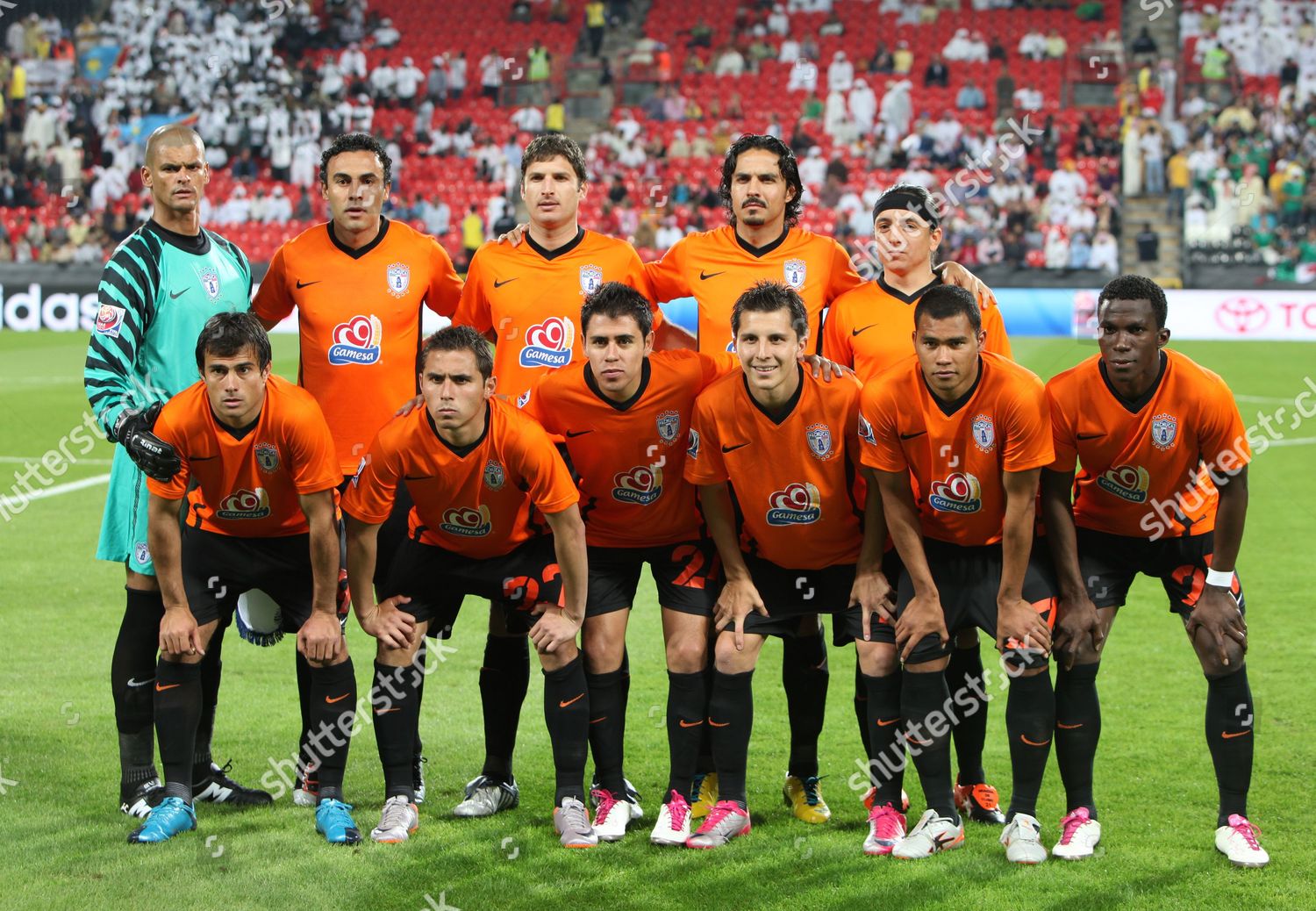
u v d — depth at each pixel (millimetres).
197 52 24531
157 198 4336
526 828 4098
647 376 4016
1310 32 25234
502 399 3971
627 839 4004
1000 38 26078
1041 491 3910
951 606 3955
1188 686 5602
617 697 4125
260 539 4113
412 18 27047
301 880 3635
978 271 20844
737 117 24641
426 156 24156
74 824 4055
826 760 4793
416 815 4098
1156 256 21188
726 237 4648
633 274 4613
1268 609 6820
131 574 4203
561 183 4395
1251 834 3828
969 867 3748
